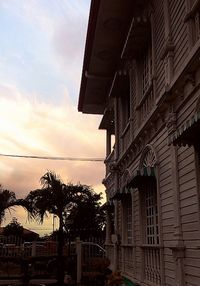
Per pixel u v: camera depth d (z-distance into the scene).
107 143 20.11
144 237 11.10
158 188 9.41
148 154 10.82
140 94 12.05
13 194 20.94
